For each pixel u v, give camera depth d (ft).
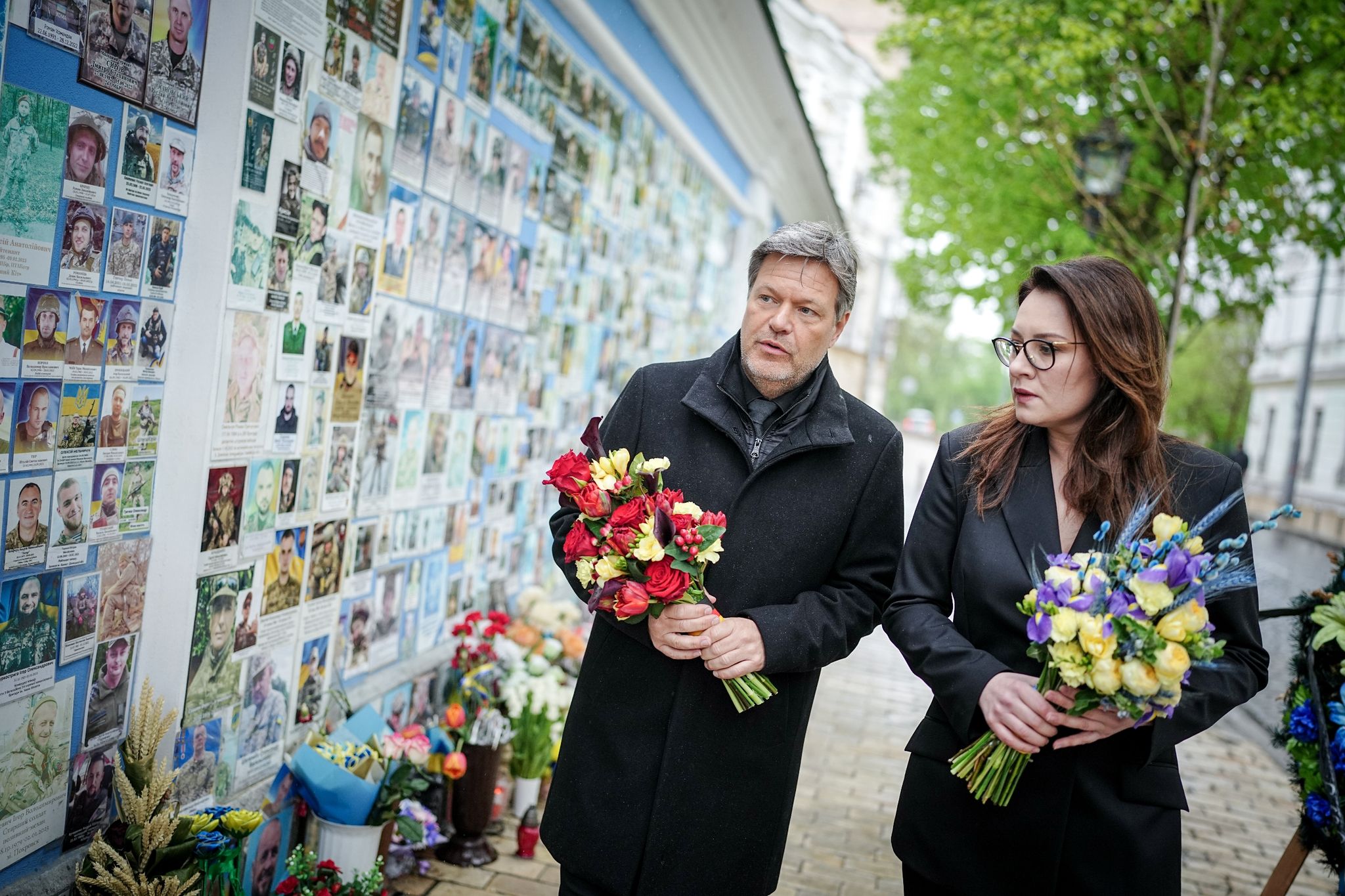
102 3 6.69
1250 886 13.83
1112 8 25.93
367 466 10.46
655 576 6.35
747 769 7.30
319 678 10.00
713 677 7.25
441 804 11.52
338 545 10.09
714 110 23.16
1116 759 6.36
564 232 15.33
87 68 6.63
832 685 21.99
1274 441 108.06
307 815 9.92
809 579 7.43
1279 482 103.60
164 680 7.94
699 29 19.34
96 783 7.49
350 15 9.06
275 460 8.85
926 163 35.81
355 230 9.60
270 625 9.08
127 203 7.13
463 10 11.17
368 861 9.61
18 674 6.68
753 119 25.95
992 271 36.45
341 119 9.11
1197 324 32.50
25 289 6.40
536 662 12.56
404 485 11.32
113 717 7.61
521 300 13.97
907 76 35.76
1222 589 5.78
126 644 7.67
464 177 11.73
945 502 7.07
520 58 12.89
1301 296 101.71
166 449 7.83
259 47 7.84
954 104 32.48
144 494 7.68
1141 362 6.36
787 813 7.69
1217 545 6.44
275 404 8.73
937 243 38.96
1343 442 89.81
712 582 7.30
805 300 6.97
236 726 8.75
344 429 9.91
